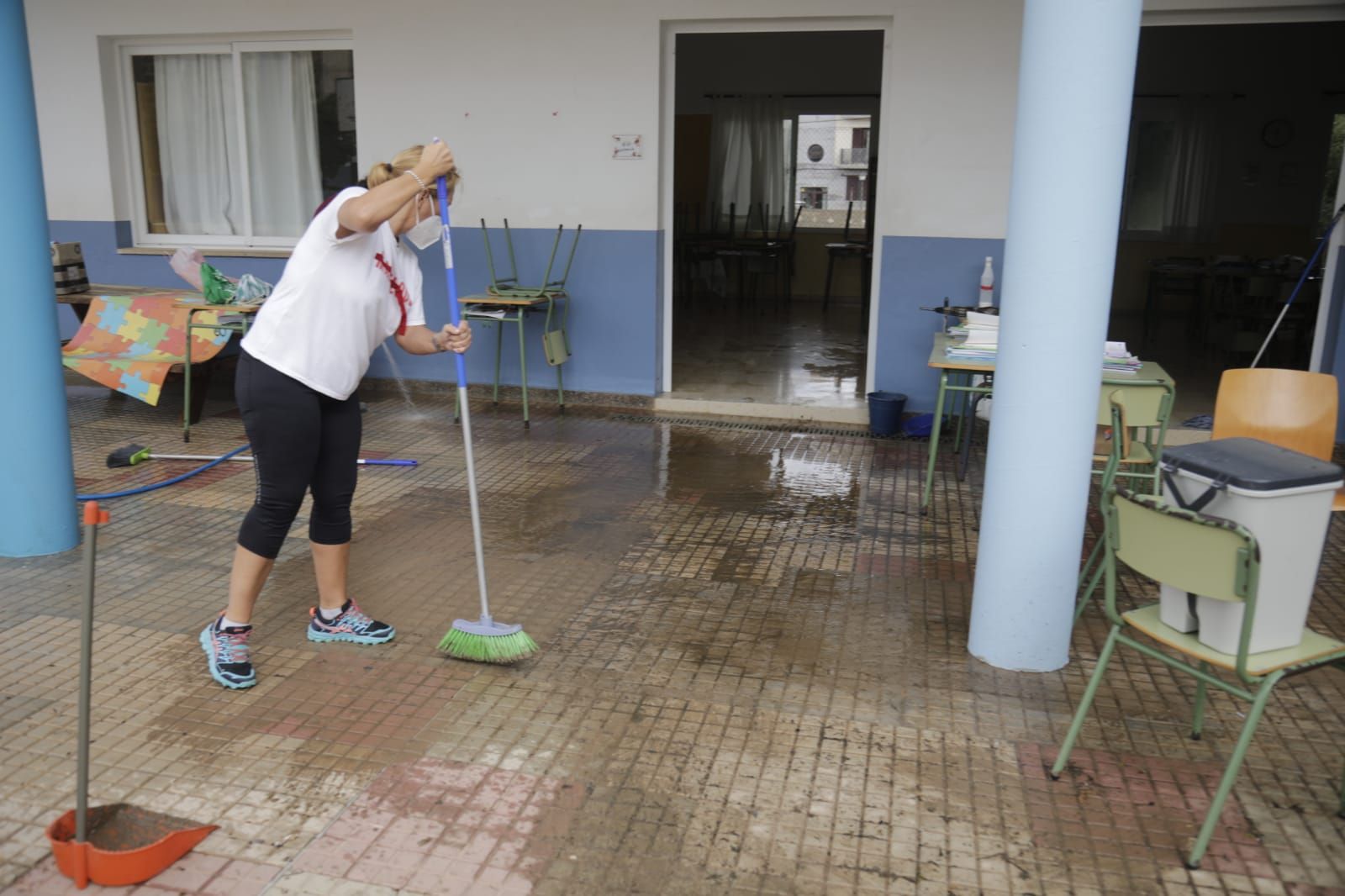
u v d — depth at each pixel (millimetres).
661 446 5648
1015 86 5652
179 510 4418
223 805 2379
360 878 2146
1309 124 10609
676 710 2840
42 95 6941
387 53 6434
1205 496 2281
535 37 6188
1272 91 10641
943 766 2592
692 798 2441
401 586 3670
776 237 12500
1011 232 2887
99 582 3633
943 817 2383
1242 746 2170
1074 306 2822
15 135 3594
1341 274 5434
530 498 4719
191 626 3297
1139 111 10992
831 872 2191
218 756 2580
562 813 2377
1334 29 10328
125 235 7152
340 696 2887
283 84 6879
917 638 3314
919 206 5910
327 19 6477
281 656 3111
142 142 7145
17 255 3648
